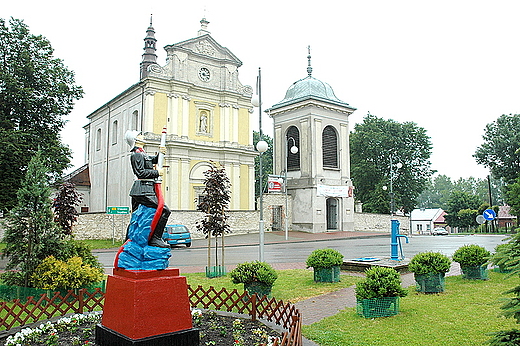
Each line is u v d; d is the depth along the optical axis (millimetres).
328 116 43750
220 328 8078
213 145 40312
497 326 8328
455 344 7367
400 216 49719
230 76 42188
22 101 24078
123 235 32812
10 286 11195
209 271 15062
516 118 50219
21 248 11406
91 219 33562
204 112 40438
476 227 64188
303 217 41688
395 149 53281
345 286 13133
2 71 23609
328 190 42406
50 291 10578
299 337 6738
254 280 10945
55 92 25625
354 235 38219
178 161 37531
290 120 44219
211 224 15281
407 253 23125
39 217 11578
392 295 9383
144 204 7559
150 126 36531
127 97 40438
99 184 45531
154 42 46125
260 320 8633
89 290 11359
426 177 54625
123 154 40188
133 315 6703
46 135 25391
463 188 128250
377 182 53594
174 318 7098
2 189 22109
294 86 46000
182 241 28484
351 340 7656
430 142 54031
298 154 43469
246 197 42062
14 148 22109
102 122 46062
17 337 7508
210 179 15906
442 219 78188
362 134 54031
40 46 26016
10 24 25281
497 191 112750
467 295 11289
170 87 37969
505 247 6527
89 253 12703
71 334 7938
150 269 7137
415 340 7602
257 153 42812
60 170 24953
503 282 13023
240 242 31172
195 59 40094
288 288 12898
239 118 42656
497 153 49906
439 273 11734
